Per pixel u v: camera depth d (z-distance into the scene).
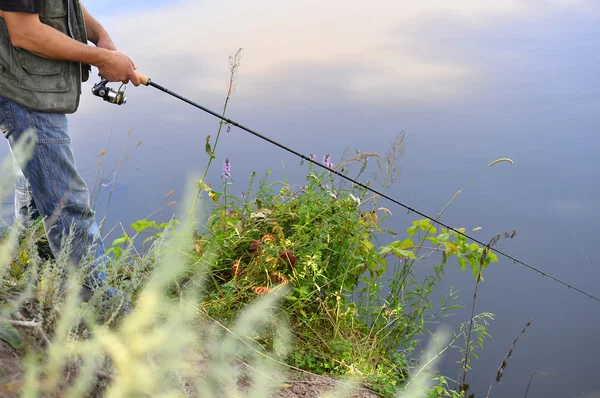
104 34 3.23
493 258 4.60
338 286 4.13
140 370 0.86
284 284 3.47
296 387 2.93
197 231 3.64
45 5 2.70
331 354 3.61
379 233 4.64
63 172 2.74
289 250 3.83
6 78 2.64
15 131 2.70
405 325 4.25
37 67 2.69
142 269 1.85
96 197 2.83
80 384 1.08
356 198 4.36
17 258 2.04
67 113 2.79
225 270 3.75
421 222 4.73
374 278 4.44
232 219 4.03
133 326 0.88
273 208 4.27
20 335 1.50
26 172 2.71
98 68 2.91
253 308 0.97
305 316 3.67
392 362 3.96
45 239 2.67
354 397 3.08
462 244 4.61
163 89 3.25
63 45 2.68
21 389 1.16
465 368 3.74
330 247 4.23
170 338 0.89
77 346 1.06
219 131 3.73
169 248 0.89
